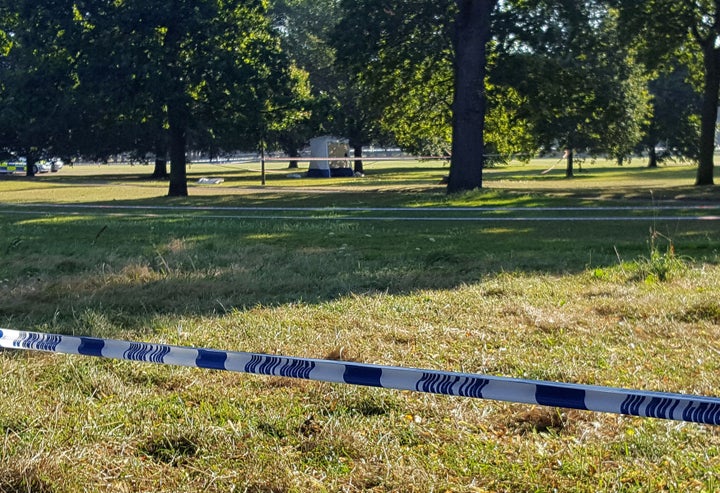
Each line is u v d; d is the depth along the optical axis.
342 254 12.21
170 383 5.60
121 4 31.06
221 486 4.02
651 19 31.59
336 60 32.50
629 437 4.50
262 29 33.69
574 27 29.12
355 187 38.38
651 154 66.25
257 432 4.67
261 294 8.83
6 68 43.16
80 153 45.72
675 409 3.52
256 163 91.38
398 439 4.59
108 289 9.08
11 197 32.59
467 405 5.07
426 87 33.50
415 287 9.11
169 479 4.12
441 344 6.58
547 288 8.95
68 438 4.57
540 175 52.50
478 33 26.09
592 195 28.34
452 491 3.96
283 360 4.34
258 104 32.19
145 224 18.77
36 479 4.00
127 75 30.73
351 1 32.00
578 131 34.25
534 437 4.61
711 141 35.59
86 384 5.50
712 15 33.69
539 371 5.75
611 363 5.99
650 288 8.88
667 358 6.12
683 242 13.24
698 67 37.91
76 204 27.27
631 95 35.28
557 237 14.67
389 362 6.05
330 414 4.97
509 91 32.19
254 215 21.20
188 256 11.75
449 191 27.25
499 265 10.70
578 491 3.93
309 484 4.04
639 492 3.90
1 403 5.07
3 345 5.17
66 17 31.14
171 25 31.12
